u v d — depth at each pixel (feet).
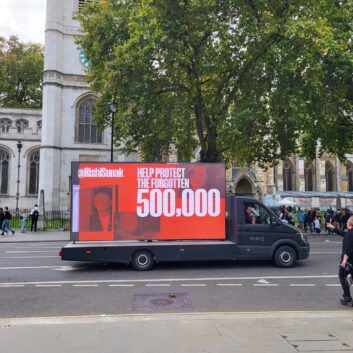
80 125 143.95
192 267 43.14
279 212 101.30
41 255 53.26
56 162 138.00
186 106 68.44
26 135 160.66
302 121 69.05
